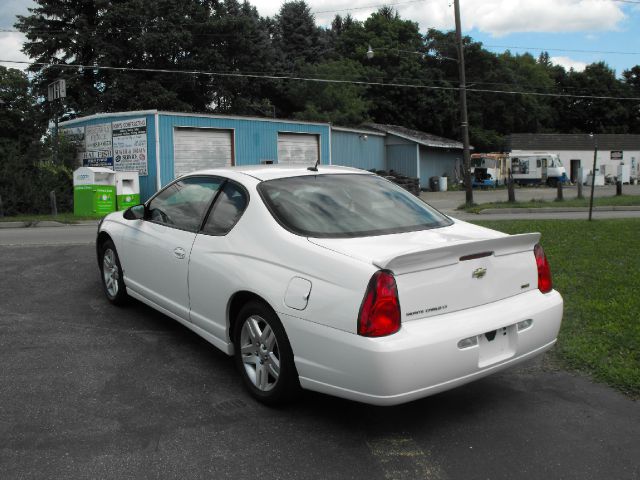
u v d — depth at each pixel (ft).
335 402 12.91
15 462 10.15
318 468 10.18
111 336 16.99
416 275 10.87
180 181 16.96
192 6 130.41
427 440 11.24
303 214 13.10
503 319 11.67
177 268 15.31
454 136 176.55
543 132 222.48
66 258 28.63
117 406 12.46
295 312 11.51
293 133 88.38
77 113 118.73
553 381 14.02
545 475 9.98
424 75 169.78
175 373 14.35
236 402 12.81
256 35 151.33
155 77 124.47
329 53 199.93
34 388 13.30
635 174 178.91
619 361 14.61
